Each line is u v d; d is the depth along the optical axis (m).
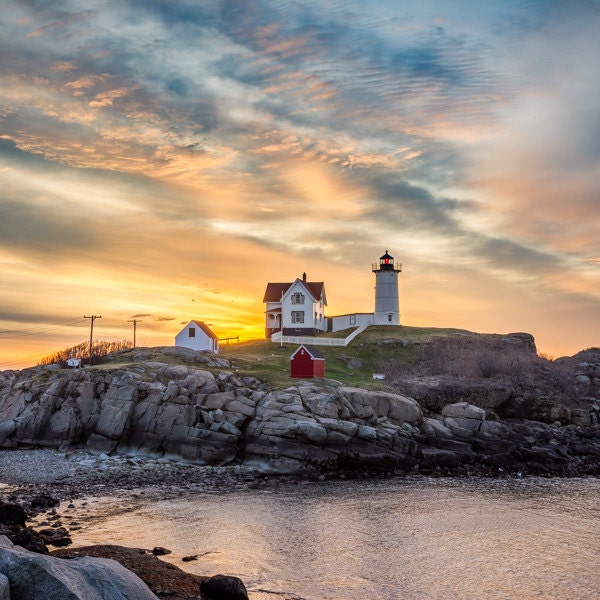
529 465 52.47
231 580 21.45
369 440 53.28
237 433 54.53
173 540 31.12
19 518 28.23
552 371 79.38
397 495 43.53
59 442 56.16
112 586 16.91
